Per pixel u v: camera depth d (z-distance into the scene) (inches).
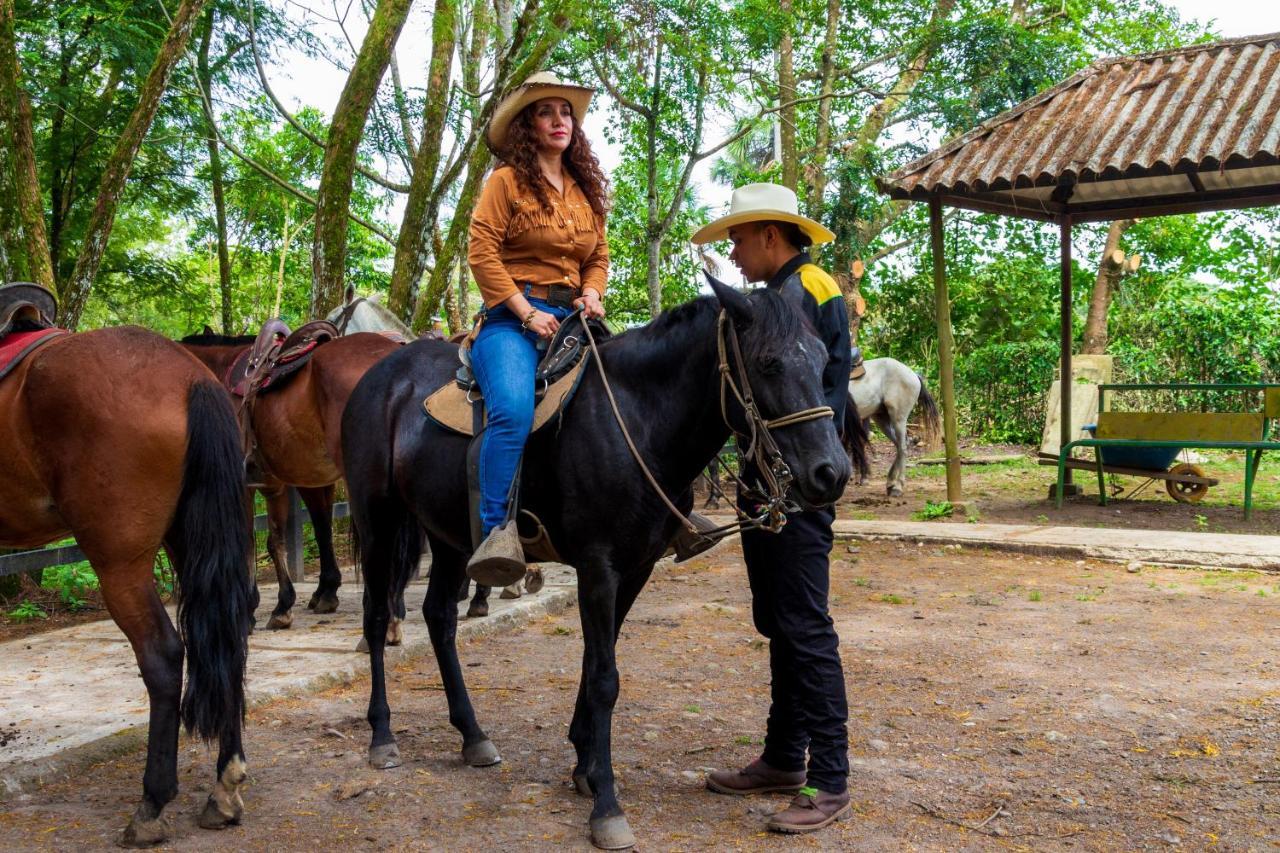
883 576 306.3
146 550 124.0
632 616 258.7
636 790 141.7
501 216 137.0
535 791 141.7
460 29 427.2
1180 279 774.5
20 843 124.3
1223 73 407.8
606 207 147.7
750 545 138.4
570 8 400.2
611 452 127.6
